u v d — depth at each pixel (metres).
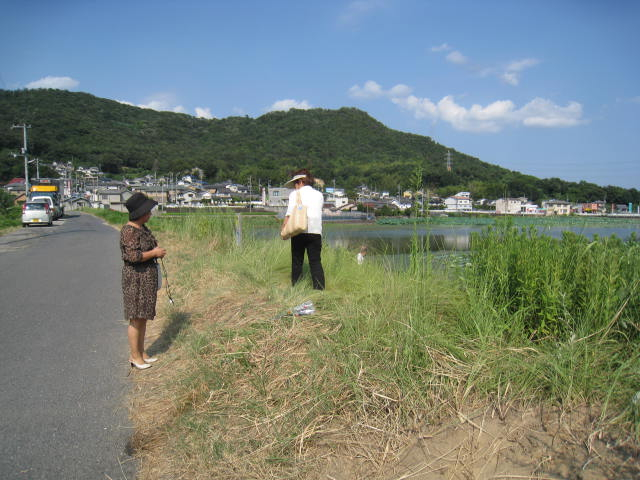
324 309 4.00
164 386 3.18
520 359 2.71
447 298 3.79
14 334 4.47
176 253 9.41
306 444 2.37
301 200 4.83
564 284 3.14
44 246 13.02
